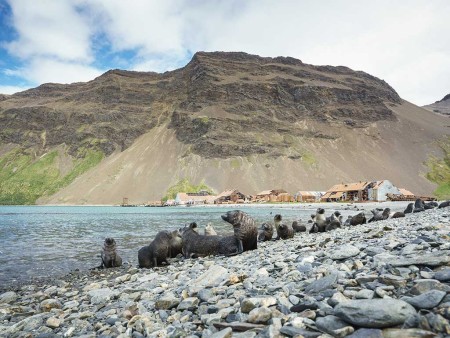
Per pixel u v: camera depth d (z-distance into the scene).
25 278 14.29
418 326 3.88
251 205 148.75
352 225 26.38
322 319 4.48
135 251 22.20
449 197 88.38
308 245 13.50
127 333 5.73
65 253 21.66
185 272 11.40
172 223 51.94
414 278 5.48
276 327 4.58
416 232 11.31
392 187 127.31
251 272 8.72
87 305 8.55
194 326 5.45
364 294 5.11
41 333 6.45
